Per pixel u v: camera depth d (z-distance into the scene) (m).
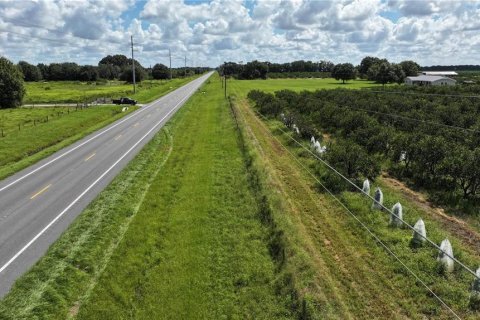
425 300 11.16
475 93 57.69
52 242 15.39
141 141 35.81
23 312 11.09
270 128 39.94
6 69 69.69
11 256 14.35
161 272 13.24
